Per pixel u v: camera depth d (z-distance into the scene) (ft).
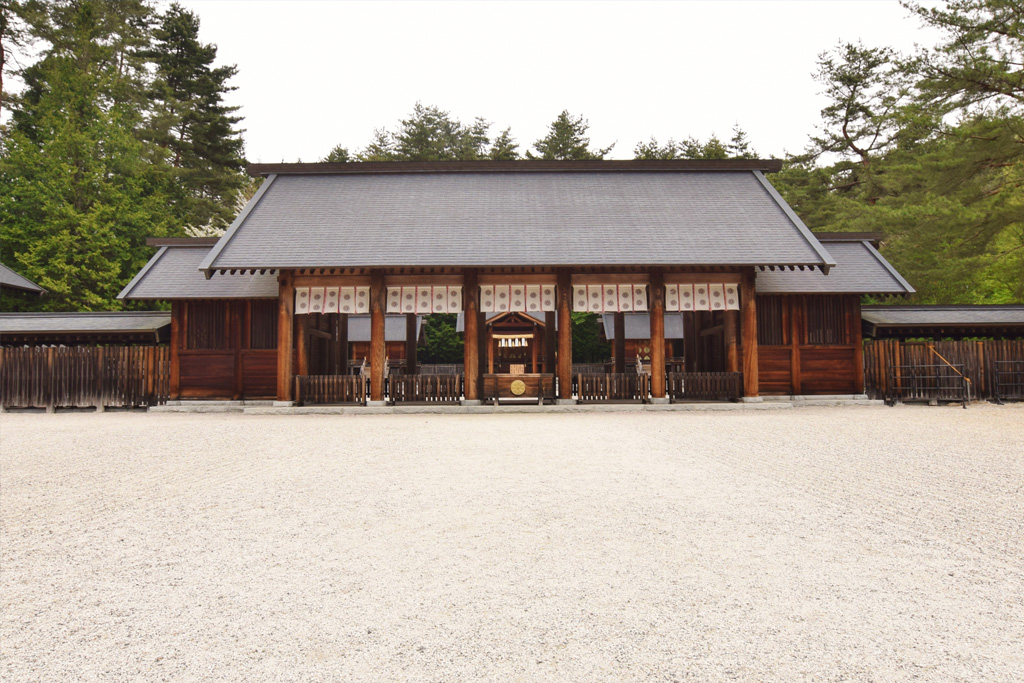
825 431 37.50
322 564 14.57
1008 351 61.93
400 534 16.80
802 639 10.55
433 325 136.98
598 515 18.48
